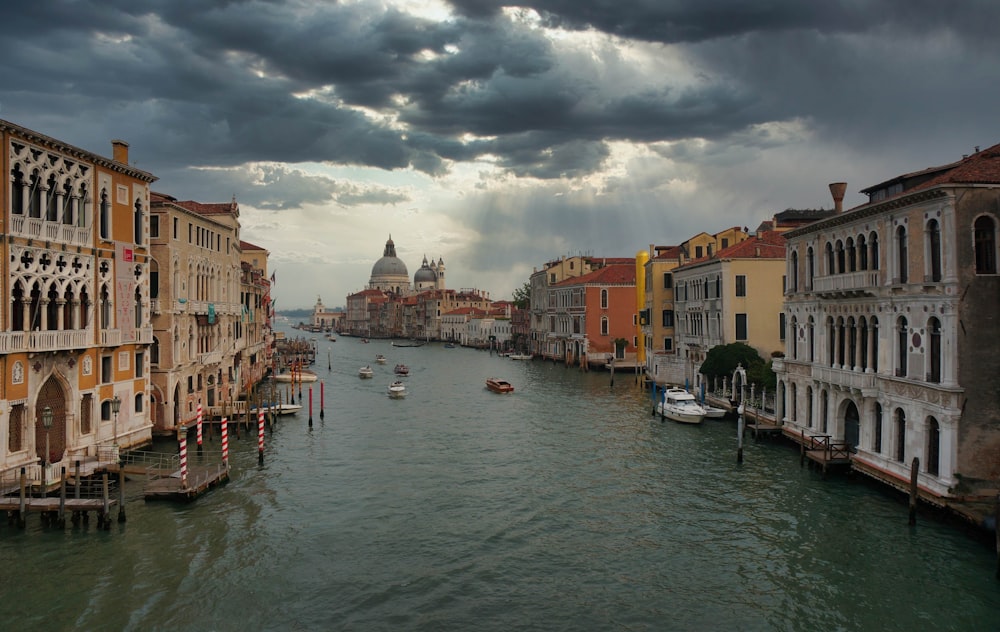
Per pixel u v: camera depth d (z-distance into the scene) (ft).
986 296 71.05
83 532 76.28
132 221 105.50
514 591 63.52
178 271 123.44
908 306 78.64
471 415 161.17
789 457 105.60
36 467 82.74
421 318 610.24
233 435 134.41
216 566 68.39
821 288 97.40
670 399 145.59
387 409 173.06
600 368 261.24
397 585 64.75
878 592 60.75
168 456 106.01
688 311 175.32
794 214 182.19
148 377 111.45
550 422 148.15
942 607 57.67
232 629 56.54
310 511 85.81
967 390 70.95
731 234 197.88
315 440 130.62
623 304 266.57
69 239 89.51
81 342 90.53
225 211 161.68
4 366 78.28
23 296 82.17
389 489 95.71
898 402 80.69
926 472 75.82
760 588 62.95
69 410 90.02
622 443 122.93
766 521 79.00
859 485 88.84
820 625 56.08
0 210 77.97
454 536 77.30
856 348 91.15
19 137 80.59
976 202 70.85
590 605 60.70
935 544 69.00
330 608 60.23
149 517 81.66
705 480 96.43
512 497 91.56
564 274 323.16
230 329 159.12
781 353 147.95
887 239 82.64
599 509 85.92
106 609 59.26
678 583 64.59
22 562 68.23
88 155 92.63
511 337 428.56
